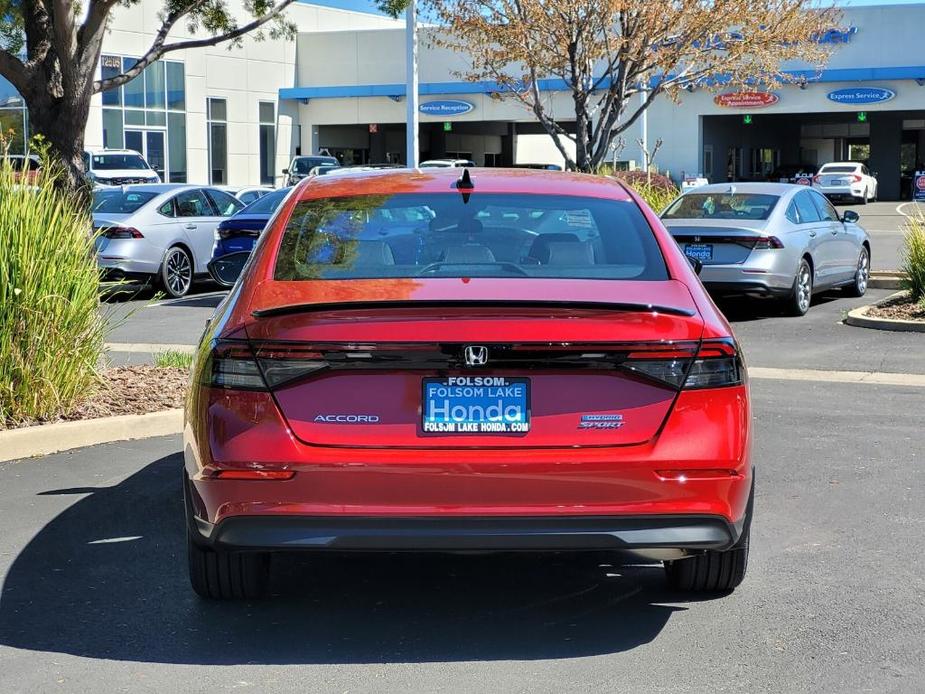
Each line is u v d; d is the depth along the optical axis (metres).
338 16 54.31
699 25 19.80
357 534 3.88
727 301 15.63
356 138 55.88
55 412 7.65
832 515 5.95
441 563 5.25
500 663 4.07
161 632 4.38
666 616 4.55
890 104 46.94
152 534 5.62
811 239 14.29
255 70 48.81
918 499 6.24
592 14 19.61
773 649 4.21
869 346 11.63
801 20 21.70
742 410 4.04
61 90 11.84
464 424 3.88
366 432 3.88
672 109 49.66
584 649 4.21
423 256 4.59
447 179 5.24
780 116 65.31
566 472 3.85
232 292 4.62
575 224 4.84
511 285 4.25
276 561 5.28
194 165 45.31
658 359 3.92
